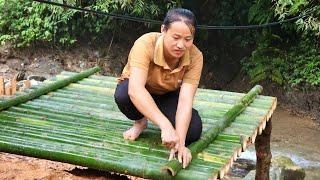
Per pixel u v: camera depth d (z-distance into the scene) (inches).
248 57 458.9
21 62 474.9
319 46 418.3
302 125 380.2
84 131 140.6
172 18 114.5
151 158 122.6
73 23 463.8
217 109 171.2
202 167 117.1
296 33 435.2
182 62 122.3
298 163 296.5
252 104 176.6
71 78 198.4
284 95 426.6
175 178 112.3
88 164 120.2
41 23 466.9
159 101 133.7
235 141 136.6
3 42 472.1
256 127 150.7
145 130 142.8
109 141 132.8
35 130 138.6
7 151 126.3
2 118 148.0
